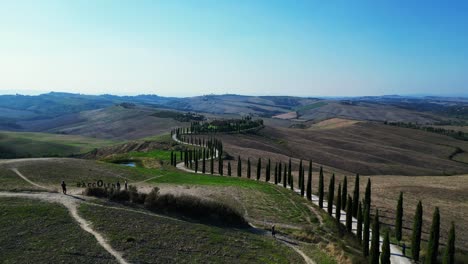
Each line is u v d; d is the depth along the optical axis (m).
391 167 142.00
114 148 153.38
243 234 45.25
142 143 153.88
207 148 133.50
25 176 60.84
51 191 48.12
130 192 49.00
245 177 97.56
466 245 50.53
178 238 38.38
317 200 72.25
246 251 38.78
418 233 43.44
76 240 33.25
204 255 35.50
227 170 107.88
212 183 81.25
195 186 75.62
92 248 32.22
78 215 39.25
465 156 184.25
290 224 55.19
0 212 37.16
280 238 47.22
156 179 80.50
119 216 40.91
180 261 33.12
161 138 170.50
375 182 96.12
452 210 67.50
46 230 34.50
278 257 38.88
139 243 35.03
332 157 152.62
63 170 71.00
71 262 29.44
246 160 124.44
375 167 140.75
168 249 35.19
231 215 50.88
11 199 42.22
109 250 32.44
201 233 41.34
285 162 127.19
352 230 56.12
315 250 43.94
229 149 142.38
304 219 58.44
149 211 46.12
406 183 93.56
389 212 65.19
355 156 160.88
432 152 190.12
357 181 60.03
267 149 155.88
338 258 41.31
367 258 43.28
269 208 62.88
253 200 67.00
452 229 36.75
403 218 62.00
